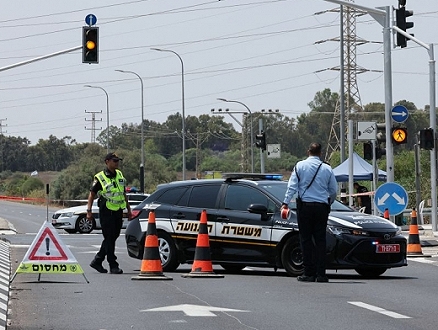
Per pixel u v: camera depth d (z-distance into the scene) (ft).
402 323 67.31
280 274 109.09
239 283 96.63
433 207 195.93
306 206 97.25
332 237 101.09
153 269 101.09
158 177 643.04
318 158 98.68
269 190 107.34
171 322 68.13
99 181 109.50
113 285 94.79
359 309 75.15
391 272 111.96
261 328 65.16
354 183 247.09
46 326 67.05
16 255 145.18
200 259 103.71
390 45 182.29
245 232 106.63
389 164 180.14
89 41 207.00
